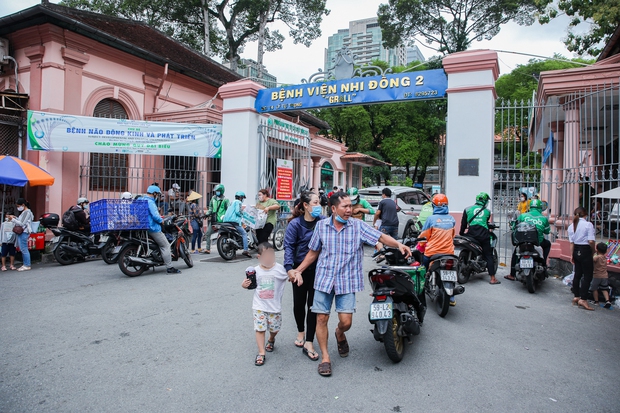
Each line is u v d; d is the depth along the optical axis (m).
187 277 7.37
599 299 6.28
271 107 11.44
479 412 3.03
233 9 25.45
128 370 3.63
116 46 11.61
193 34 26.61
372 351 4.17
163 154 10.95
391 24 29.42
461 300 6.19
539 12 18.42
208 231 10.35
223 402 3.11
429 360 3.97
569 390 3.40
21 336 4.41
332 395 3.25
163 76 12.78
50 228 8.73
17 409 2.96
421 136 31.75
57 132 9.84
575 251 6.04
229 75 18.67
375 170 32.94
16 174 8.44
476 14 27.89
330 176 24.88
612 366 3.92
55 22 10.11
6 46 10.62
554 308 5.89
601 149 13.47
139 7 23.28
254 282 3.86
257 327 3.82
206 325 4.81
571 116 8.56
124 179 12.05
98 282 6.98
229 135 11.73
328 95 10.71
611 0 14.84
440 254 5.47
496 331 4.86
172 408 3.01
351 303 3.69
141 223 7.28
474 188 8.84
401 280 3.97
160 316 5.12
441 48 29.80
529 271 6.54
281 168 11.91
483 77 8.91
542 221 6.85
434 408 3.08
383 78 10.09
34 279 7.26
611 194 6.41
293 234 4.17
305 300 4.24
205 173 13.29
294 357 3.99
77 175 10.80
